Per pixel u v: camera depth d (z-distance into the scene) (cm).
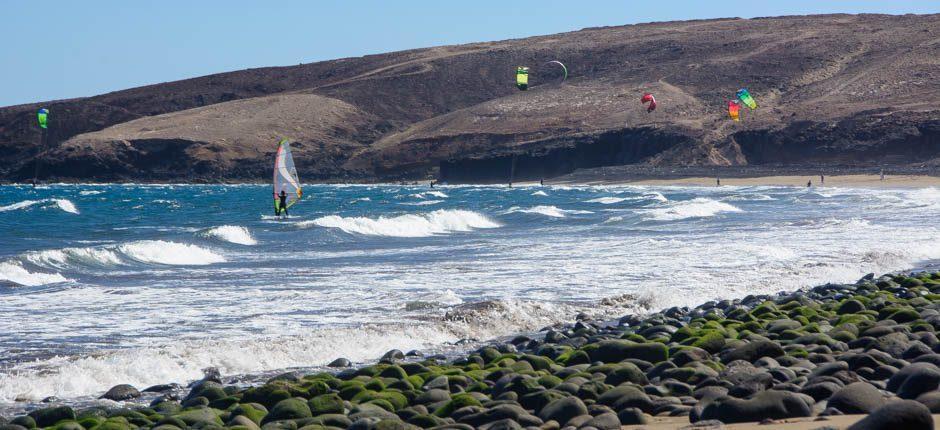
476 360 1371
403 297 2191
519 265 2842
